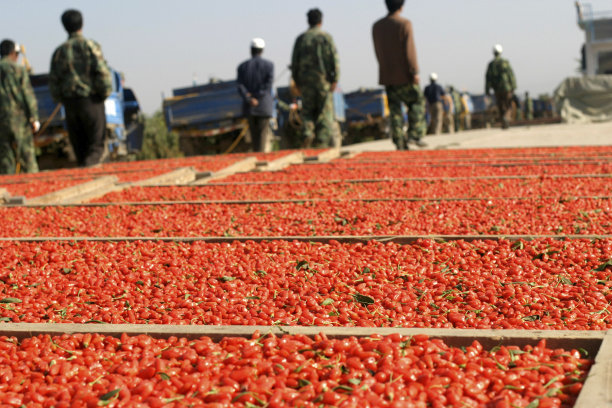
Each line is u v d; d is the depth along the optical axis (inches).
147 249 217.3
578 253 187.8
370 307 151.2
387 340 119.6
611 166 377.7
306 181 365.1
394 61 526.0
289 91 868.6
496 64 778.2
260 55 613.3
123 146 786.8
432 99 887.1
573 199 275.9
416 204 281.9
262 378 105.5
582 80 874.1
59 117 711.7
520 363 110.3
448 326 137.0
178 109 792.3
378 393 100.6
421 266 182.5
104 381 109.5
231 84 828.6
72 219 287.6
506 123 789.9
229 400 100.8
